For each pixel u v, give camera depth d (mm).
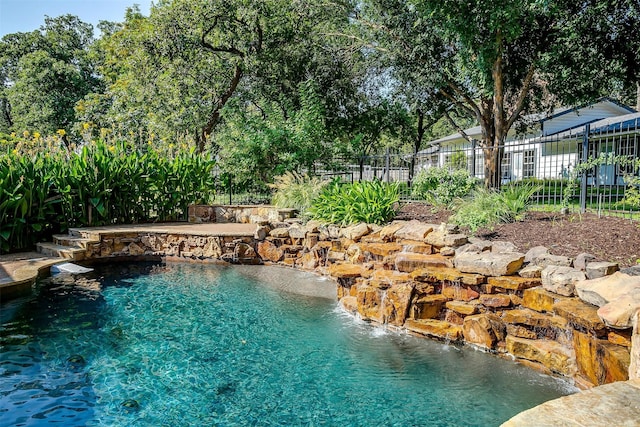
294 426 2791
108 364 3629
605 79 10594
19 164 7473
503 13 8797
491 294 4074
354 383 3344
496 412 2922
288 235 7414
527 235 5176
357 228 6312
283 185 9133
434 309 4336
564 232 5059
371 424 2812
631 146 13703
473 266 4258
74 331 4340
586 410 1562
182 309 5070
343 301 5168
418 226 5664
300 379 3414
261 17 13344
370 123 16812
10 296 5395
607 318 2854
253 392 3213
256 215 9148
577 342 3197
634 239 4512
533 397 3096
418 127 19750
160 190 9500
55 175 7957
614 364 2713
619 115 18734
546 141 7223
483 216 5754
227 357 3803
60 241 7543
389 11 12453
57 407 2945
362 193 7051
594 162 6016
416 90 13328
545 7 8578
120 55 16672
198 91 14055
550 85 11453
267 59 14141
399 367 3607
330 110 15039
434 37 11828
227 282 6316
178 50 13344
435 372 3506
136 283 6223
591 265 3674
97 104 18953
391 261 5047
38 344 4012
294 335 4309
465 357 3783
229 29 13750
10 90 27797
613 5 9102
